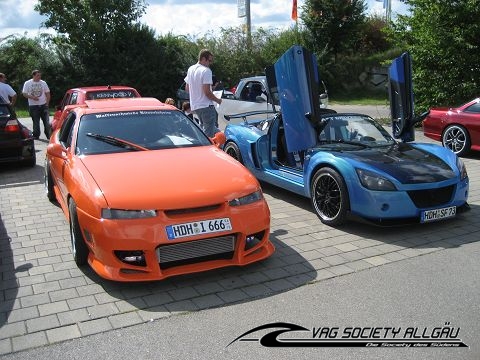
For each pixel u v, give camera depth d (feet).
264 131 23.89
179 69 87.20
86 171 14.44
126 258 12.78
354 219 17.47
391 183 16.53
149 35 85.76
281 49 88.53
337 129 21.11
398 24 45.68
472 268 14.20
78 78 82.12
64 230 18.43
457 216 19.25
